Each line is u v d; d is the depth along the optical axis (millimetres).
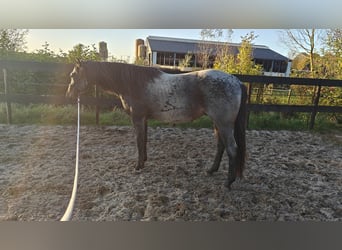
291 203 1953
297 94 5262
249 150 3174
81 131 3598
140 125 2314
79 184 2115
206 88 2012
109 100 3852
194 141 3391
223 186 2164
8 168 2387
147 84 2164
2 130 3496
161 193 2012
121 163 2580
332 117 4844
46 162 2537
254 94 5371
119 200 1892
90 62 2312
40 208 1764
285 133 4039
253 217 1733
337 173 2562
